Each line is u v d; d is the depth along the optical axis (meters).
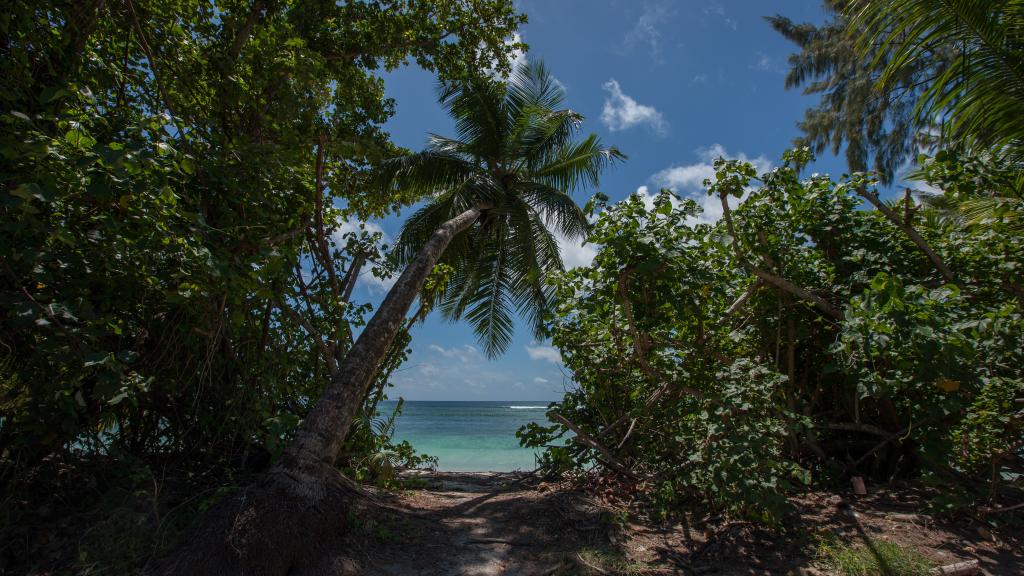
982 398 3.95
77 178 2.96
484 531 4.34
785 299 5.16
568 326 5.68
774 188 4.94
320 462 4.25
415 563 3.75
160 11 4.63
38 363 3.36
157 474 4.36
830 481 4.92
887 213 4.62
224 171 4.07
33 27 3.52
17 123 2.88
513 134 13.26
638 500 4.90
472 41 8.93
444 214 13.31
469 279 15.41
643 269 4.03
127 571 3.22
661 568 3.58
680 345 4.78
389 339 5.21
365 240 6.60
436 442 20.17
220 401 4.76
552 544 4.05
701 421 4.55
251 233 3.93
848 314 3.72
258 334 4.95
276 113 5.06
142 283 3.72
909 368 3.58
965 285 4.49
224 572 3.26
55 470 4.00
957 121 5.46
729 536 3.98
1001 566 3.28
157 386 4.33
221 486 4.27
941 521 3.92
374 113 8.16
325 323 5.81
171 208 3.47
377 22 7.86
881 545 3.57
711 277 4.30
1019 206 4.45
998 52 4.95
